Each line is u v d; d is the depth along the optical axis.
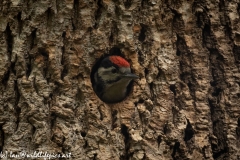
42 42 10.49
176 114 10.98
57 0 10.70
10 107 10.19
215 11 11.53
